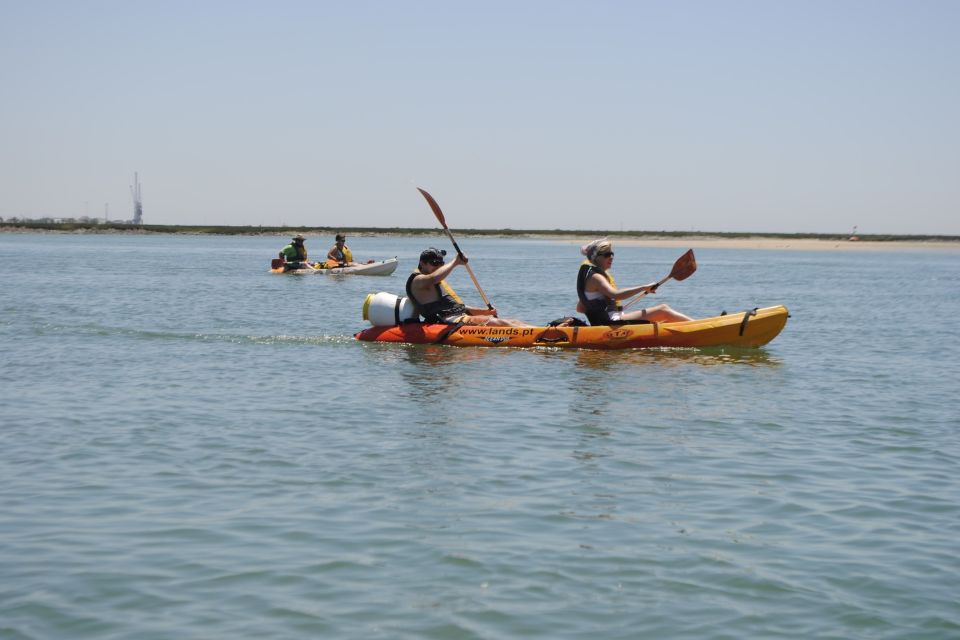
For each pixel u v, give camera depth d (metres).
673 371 11.23
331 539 5.35
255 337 13.91
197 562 5.00
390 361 11.82
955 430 8.27
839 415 8.84
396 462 6.97
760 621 4.39
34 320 16.17
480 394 9.66
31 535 5.38
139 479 6.48
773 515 5.87
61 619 4.32
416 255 60.88
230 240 102.50
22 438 7.60
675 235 137.50
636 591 4.70
